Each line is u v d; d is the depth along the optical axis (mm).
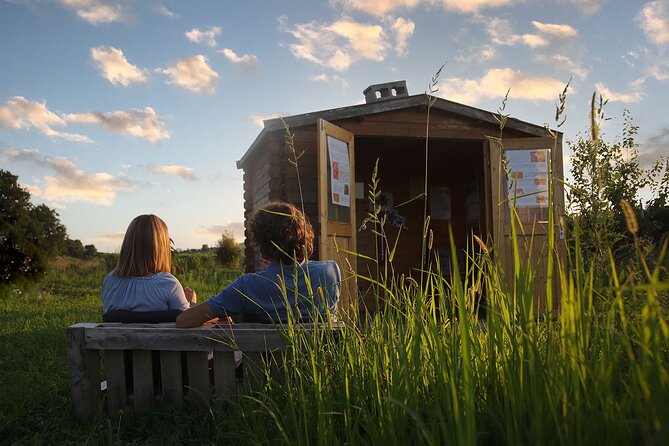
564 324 1623
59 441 3088
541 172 9617
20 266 20641
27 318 10086
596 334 1705
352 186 8844
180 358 3285
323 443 2029
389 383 2078
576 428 1465
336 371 2502
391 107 9352
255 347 3115
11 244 20703
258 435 2504
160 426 3100
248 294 3221
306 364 2561
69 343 3344
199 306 3236
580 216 1945
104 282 3635
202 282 17875
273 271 3230
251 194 12688
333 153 8375
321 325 2785
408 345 2271
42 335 7414
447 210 13312
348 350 2412
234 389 3195
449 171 13414
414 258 12930
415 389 1908
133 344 3271
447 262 12984
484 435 1732
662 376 1299
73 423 3328
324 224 7840
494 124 9891
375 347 2348
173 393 3279
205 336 3188
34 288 19453
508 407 1578
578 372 1504
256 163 11797
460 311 1443
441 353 1833
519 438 1508
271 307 3221
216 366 3232
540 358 1604
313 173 9078
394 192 13023
